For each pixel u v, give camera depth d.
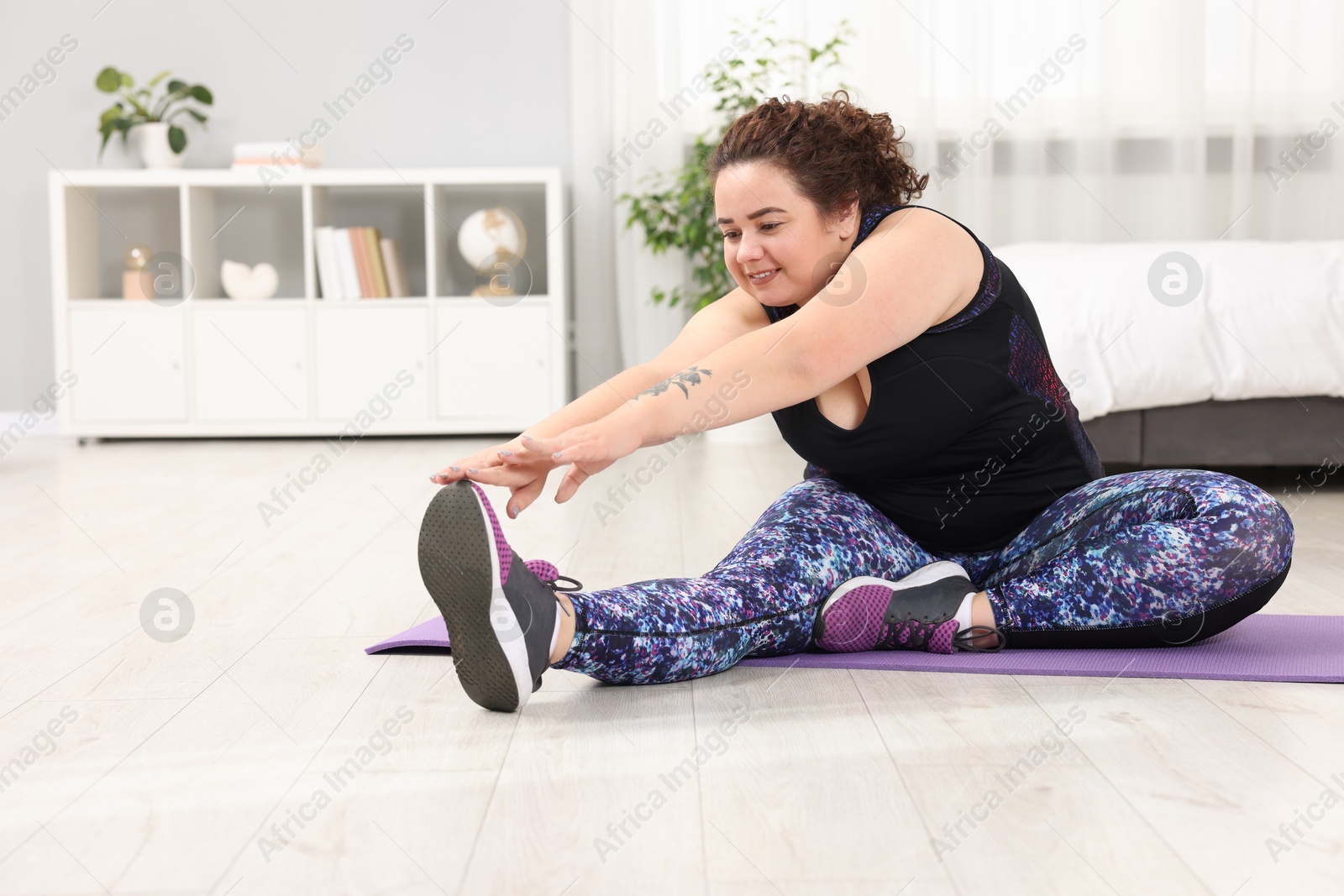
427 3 4.17
